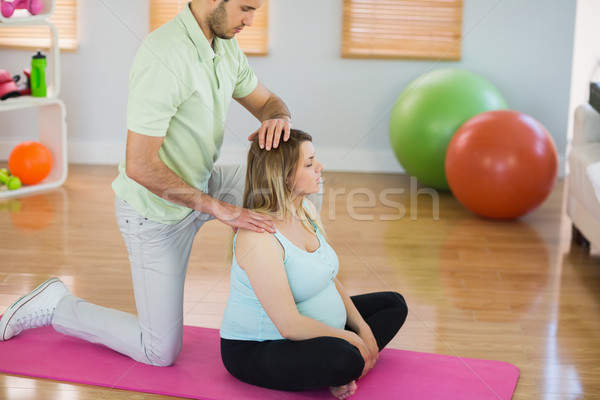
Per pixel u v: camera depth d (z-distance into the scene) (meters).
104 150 4.48
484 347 2.20
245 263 1.78
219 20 1.82
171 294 1.98
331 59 4.34
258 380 1.86
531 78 4.30
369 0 4.24
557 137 4.36
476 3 4.22
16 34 4.29
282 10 4.29
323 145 4.46
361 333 1.92
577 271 2.87
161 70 1.77
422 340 2.24
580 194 3.05
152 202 1.91
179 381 1.93
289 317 1.76
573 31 4.22
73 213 3.50
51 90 3.90
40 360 2.04
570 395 1.92
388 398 1.84
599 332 2.32
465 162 3.43
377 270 2.86
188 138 1.91
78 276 2.71
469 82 3.89
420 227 3.42
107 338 2.05
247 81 2.19
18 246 3.02
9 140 4.46
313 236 1.90
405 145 3.92
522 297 2.60
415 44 4.29
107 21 4.30
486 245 3.17
